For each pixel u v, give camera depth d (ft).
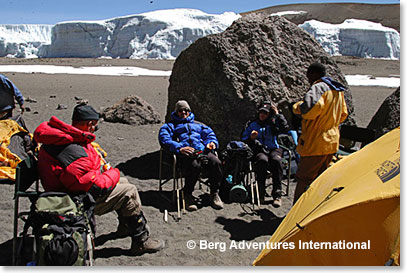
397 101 27.94
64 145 12.16
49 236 10.57
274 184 19.34
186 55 25.63
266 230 16.75
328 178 13.33
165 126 19.22
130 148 29.76
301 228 11.86
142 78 118.52
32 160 12.82
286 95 24.81
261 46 25.21
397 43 383.24
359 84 106.52
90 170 12.19
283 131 19.38
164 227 16.78
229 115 23.95
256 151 19.51
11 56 416.26
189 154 18.06
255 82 24.27
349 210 10.64
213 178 18.65
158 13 426.92
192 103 25.03
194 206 18.47
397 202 9.96
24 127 24.21
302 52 26.53
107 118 39.78
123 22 414.00
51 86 82.02
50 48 414.00
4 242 14.97
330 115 15.44
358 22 414.62
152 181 22.53
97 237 15.76
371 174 11.50
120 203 13.67
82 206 11.68
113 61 250.57
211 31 400.26
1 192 20.06
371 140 20.04
